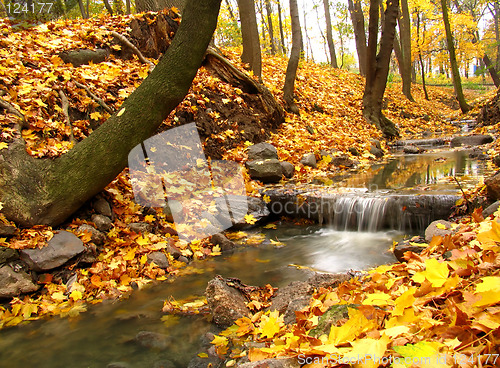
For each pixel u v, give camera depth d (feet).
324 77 50.90
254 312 9.40
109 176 13.38
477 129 40.22
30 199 12.13
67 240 12.25
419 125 54.49
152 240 13.99
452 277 6.04
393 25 40.09
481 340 4.42
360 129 38.32
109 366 7.63
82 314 10.24
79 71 19.39
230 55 34.17
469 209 13.96
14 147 12.59
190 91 24.09
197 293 11.12
